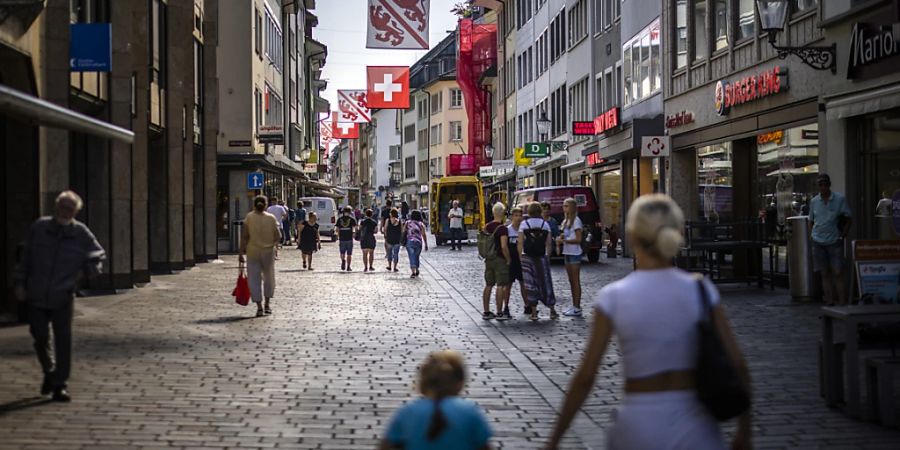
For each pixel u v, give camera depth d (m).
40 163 15.19
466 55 73.62
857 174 17.58
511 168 57.38
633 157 35.22
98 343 12.44
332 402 8.84
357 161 174.75
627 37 34.50
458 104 99.38
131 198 20.34
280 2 56.28
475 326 14.85
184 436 7.45
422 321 15.48
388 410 8.53
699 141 26.19
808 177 19.59
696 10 26.77
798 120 19.89
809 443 7.23
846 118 17.55
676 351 3.71
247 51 42.28
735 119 23.41
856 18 17.23
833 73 18.11
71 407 8.44
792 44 20.11
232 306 17.62
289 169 51.38
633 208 3.91
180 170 26.23
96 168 19.89
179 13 25.84
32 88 15.09
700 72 26.31
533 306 15.65
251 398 8.95
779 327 13.78
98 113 19.69
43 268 8.66
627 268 28.06
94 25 15.77
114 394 9.05
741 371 3.80
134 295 19.56
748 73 22.59
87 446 7.10
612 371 10.49
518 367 10.95
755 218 22.48
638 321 3.73
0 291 14.77
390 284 23.66
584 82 44.47
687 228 21.39
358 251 43.75
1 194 14.89
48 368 8.86
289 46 60.62
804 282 17.22
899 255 10.16
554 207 31.38
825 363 8.52
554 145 47.81
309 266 30.14
